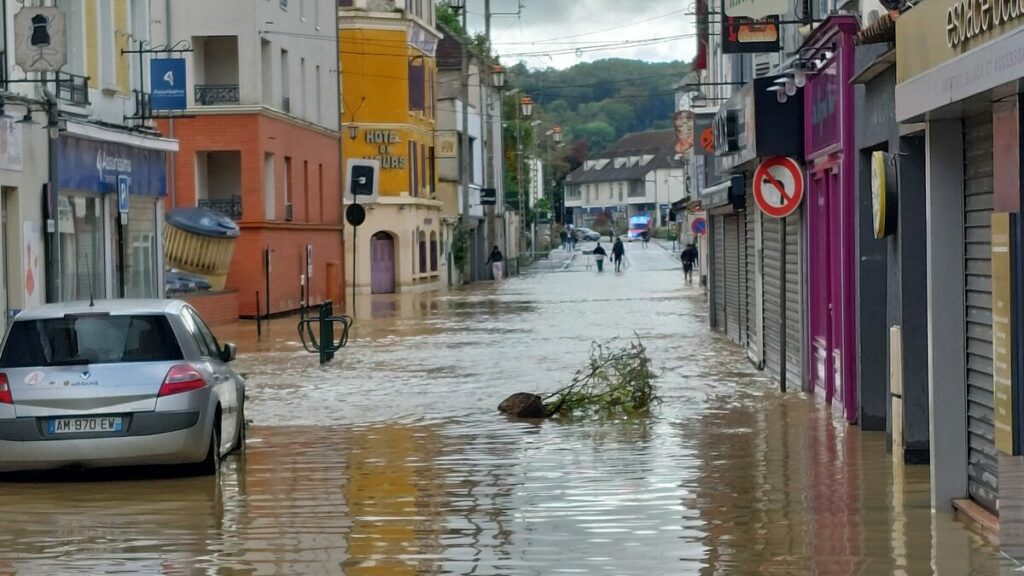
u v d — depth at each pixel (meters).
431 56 90.12
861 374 19.05
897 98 13.13
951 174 12.89
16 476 16.80
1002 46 10.20
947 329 13.03
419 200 83.62
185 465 16.86
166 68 39.16
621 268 110.44
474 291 78.88
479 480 15.94
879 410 19.05
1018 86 10.38
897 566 11.12
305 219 64.06
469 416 22.31
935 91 11.85
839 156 20.28
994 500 12.47
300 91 63.97
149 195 40.50
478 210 107.12
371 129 81.00
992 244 11.47
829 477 15.43
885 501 13.89
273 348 38.19
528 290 77.06
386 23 80.88
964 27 11.06
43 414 15.82
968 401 13.03
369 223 80.94
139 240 40.06
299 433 20.69
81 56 34.62
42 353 16.19
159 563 11.85
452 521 13.50
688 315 49.84
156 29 55.75
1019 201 10.94
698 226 65.81
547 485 15.47
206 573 11.45
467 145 96.06
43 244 31.89
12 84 30.00
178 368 16.23
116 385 15.95
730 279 37.97
